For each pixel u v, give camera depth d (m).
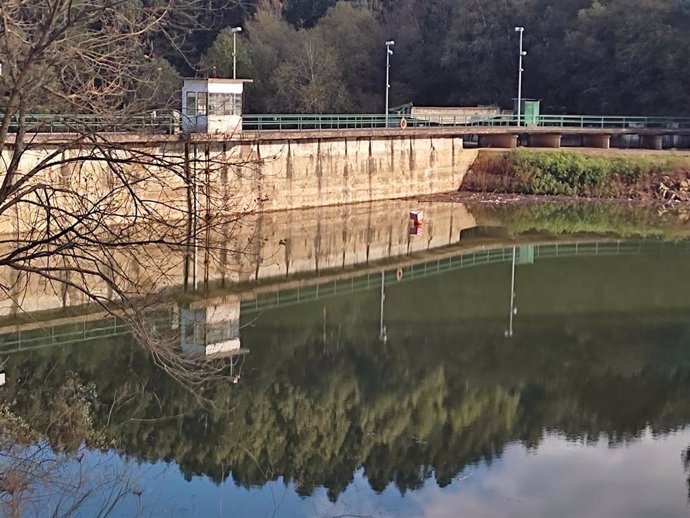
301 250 40.47
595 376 23.80
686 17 69.88
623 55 71.25
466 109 70.12
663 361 25.02
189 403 20.22
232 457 17.66
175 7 10.64
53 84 10.38
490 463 18.16
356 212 50.84
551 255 40.84
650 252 41.31
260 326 27.70
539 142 65.94
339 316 29.59
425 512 15.84
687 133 64.56
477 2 81.62
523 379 23.36
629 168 57.38
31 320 26.52
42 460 14.19
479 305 31.56
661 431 20.02
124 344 24.48
